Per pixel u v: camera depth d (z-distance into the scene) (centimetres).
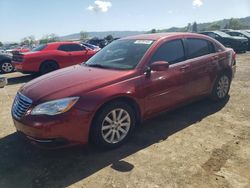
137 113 440
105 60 495
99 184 335
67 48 1131
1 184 340
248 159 380
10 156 405
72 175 354
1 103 691
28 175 357
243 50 1922
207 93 572
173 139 446
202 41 561
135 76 426
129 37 553
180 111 571
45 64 1072
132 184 332
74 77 424
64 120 360
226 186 323
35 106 371
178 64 493
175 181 335
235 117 534
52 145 365
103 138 398
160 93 459
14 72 1288
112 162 381
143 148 418
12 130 502
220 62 583
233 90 731
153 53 462
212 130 477
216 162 374
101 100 380
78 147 421
